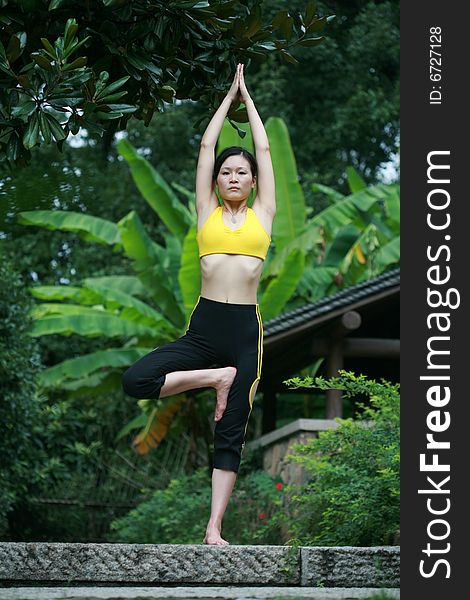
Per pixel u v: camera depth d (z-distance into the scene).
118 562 4.30
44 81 4.47
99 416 16.33
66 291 13.74
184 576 4.31
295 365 12.90
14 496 11.17
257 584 4.36
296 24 5.14
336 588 4.18
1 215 8.23
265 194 4.96
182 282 12.76
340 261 14.10
